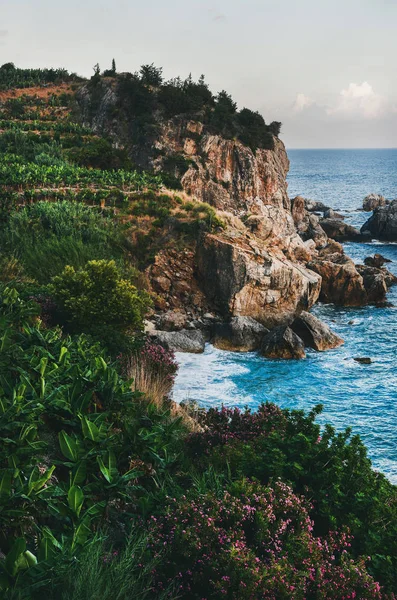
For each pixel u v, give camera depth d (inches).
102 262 1182.9
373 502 354.0
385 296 2123.5
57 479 370.6
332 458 379.9
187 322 1636.3
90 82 3939.5
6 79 4409.5
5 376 477.7
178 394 1175.6
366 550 331.3
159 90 3624.5
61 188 2183.8
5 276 1263.5
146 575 289.3
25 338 607.2
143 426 475.5
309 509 344.2
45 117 3683.6
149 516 347.6
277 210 3452.3
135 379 706.2
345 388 1262.3
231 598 271.6
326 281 2074.3
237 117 3693.4
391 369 1387.8
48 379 483.8
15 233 1628.9
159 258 1800.0
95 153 2832.2
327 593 283.1
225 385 1253.1
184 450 526.0
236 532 303.7
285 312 1775.3
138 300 1157.1
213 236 1804.9
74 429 431.2
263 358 1462.8
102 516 341.4
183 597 291.1
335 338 1588.3
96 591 233.0
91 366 530.6
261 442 442.9
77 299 1089.4
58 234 1701.5
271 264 1748.3
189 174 3196.4
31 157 2736.2
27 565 248.1
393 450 978.1
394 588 315.3
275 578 271.0
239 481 352.8
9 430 365.4
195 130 3395.7
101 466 348.2
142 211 1995.6
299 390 1244.5
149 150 3287.4
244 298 1717.5
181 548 296.5
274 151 3693.4
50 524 319.3
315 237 3383.4
